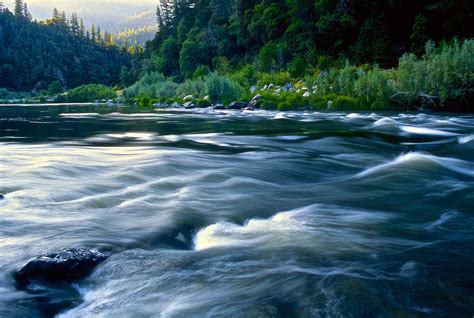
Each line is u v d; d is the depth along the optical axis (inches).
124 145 491.8
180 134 620.7
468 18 1737.2
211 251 171.2
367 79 1204.5
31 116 1165.1
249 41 3019.2
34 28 7145.7
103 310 127.8
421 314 120.2
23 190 266.8
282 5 2628.0
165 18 4825.3
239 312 122.6
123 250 171.6
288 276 145.6
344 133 596.1
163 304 129.7
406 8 1996.8
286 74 1932.8
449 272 149.4
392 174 324.5
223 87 1579.7
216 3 3649.1
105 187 278.5
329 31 2140.7
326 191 278.2
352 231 196.5
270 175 326.0
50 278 144.9
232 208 232.4
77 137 587.8
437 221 213.8
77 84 6343.5
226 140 542.3
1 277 146.6
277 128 698.8
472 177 313.3
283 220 213.8
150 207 231.6
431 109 1105.4
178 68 3909.9
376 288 135.9
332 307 124.1
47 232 190.4
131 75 4429.1
